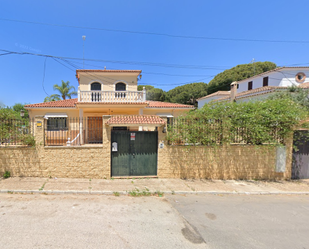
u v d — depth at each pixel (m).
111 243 2.68
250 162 6.50
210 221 3.56
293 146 6.58
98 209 3.89
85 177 5.95
